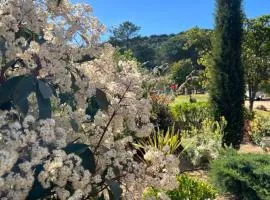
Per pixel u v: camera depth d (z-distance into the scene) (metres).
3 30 1.91
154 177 2.00
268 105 30.08
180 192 5.18
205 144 9.27
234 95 11.64
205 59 19.97
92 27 2.14
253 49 20.25
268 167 6.21
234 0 11.87
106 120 2.05
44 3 2.16
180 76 35.81
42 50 1.90
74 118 2.00
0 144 1.55
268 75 20.19
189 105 12.93
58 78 1.97
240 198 6.52
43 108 1.78
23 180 1.50
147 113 2.07
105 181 1.95
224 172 6.50
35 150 1.53
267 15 19.91
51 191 1.80
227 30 11.82
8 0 1.99
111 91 2.08
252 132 13.27
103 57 2.17
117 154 2.01
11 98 1.87
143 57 53.25
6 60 1.95
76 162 1.79
